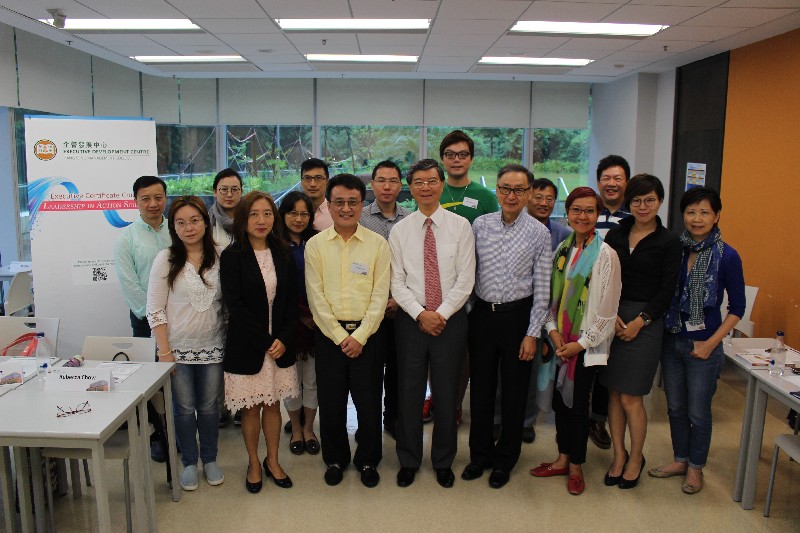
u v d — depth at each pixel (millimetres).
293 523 2662
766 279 5289
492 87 8820
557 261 2941
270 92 8797
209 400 2934
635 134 7688
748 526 2670
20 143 6062
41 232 3986
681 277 2887
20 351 2979
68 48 6730
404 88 8789
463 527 2641
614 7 4559
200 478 3059
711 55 6328
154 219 3336
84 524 2664
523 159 9070
